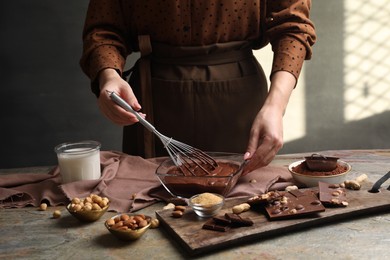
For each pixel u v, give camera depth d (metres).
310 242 0.98
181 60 1.58
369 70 3.72
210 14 1.52
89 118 3.56
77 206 1.12
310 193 1.17
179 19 1.52
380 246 0.96
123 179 1.36
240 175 1.27
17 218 1.17
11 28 3.38
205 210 1.06
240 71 1.61
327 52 3.68
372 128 3.80
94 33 1.55
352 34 3.66
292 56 1.46
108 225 1.04
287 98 1.40
